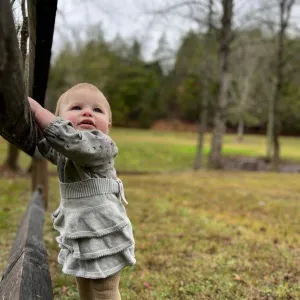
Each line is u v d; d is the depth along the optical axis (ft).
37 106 5.72
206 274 10.73
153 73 139.33
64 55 107.04
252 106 102.12
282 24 51.24
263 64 76.64
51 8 5.35
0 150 65.46
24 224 11.62
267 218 19.75
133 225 16.78
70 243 6.00
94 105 6.44
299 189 32.58
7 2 3.23
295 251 13.41
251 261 12.01
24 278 6.48
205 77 54.24
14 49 3.53
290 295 9.36
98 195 6.03
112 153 6.17
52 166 48.19
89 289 6.62
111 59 131.03
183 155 75.41
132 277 10.36
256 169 63.57
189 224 17.30
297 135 144.25
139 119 152.46
